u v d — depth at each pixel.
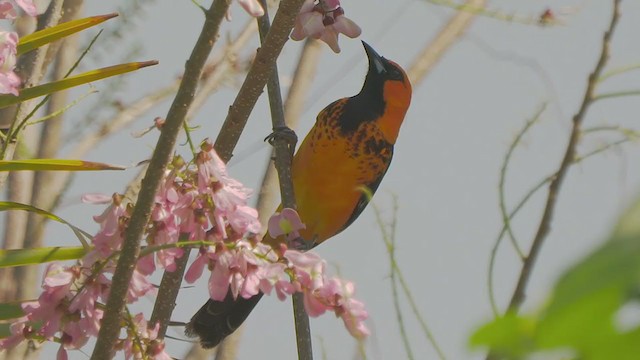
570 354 1.26
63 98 8.80
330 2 7.14
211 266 4.91
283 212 5.61
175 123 4.42
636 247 1.19
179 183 5.12
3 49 4.93
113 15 5.53
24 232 8.03
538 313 1.26
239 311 8.40
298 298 6.37
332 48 7.18
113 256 4.76
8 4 5.24
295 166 10.27
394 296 3.83
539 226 3.60
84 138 9.20
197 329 8.38
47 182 8.21
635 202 1.23
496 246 3.86
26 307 4.94
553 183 3.63
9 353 7.00
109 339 4.66
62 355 4.95
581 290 1.20
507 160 4.09
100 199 5.03
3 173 5.81
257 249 4.95
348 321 4.65
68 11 8.72
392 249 3.92
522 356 1.28
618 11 3.66
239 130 6.53
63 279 4.95
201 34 4.36
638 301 1.23
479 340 1.31
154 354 4.93
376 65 10.55
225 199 4.99
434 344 3.75
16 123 6.28
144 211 4.48
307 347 6.34
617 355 1.23
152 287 4.97
